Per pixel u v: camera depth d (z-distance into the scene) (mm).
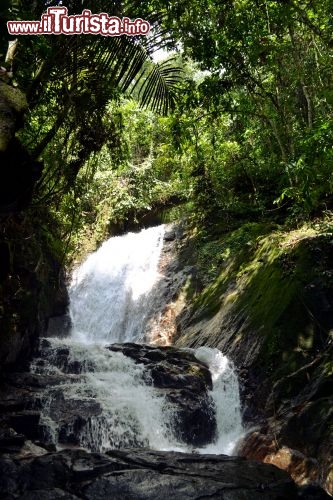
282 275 10109
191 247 15453
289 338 9008
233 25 8625
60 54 5398
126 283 16156
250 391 8992
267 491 5602
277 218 12922
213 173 14203
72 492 5398
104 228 19062
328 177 8727
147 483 5582
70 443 7645
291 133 10383
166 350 10805
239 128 12820
